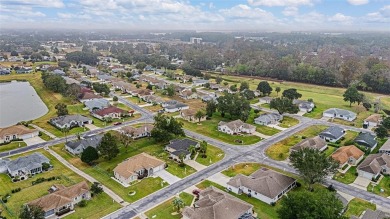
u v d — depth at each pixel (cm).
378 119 13200
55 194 6925
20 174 8331
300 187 7900
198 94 18012
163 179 8244
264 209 6938
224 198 6669
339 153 9381
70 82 19762
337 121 13712
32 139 11019
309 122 13525
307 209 5462
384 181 8250
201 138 11375
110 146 9238
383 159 8938
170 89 17900
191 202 7106
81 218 6525
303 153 7825
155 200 7225
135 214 6669
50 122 12712
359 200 7294
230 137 11494
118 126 12594
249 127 12019
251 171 8769
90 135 11475
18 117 14450
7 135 10712
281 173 8512
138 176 8281
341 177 8431
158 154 9831
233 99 13850
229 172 8700
